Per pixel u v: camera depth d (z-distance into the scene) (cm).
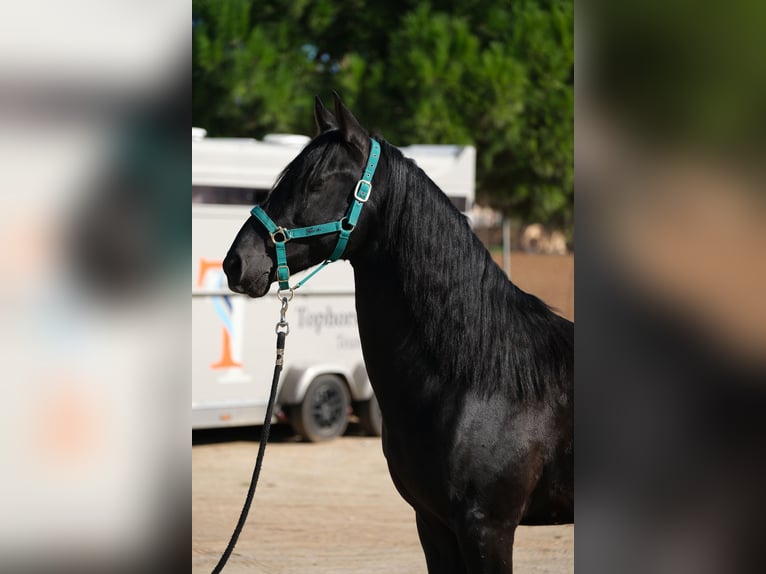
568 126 2181
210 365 1459
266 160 1510
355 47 2384
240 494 1221
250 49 2075
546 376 505
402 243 489
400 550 957
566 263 3556
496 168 2314
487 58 2100
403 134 2173
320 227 481
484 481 485
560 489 510
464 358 490
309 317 1555
